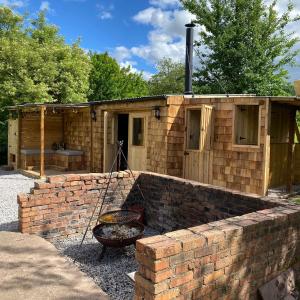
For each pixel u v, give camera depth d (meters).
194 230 2.72
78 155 12.20
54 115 13.36
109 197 5.82
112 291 3.57
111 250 4.73
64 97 17.98
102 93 24.33
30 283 3.47
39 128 12.93
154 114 8.73
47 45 18.06
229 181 7.63
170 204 5.57
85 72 19.31
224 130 7.73
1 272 3.69
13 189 9.03
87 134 11.98
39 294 3.26
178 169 8.63
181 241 2.44
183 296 2.46
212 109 7.87
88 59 20.31
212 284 2.65
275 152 8.84
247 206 4.19
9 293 3.25
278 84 19.45
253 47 19.48
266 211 3.47
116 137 10.77
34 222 4.99
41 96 16.22
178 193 5.39
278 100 6.87
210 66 19.94
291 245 3.48
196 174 8.34
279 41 19.61
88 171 11.82
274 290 3.22
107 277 3.92
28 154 12.32
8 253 4.21
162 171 8.55
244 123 7.69
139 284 2.43
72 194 5.33
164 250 2.32
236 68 19.39
